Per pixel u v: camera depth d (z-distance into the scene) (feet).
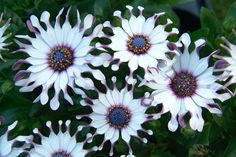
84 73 1.40
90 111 1.45
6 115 1.48
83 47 1.34
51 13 1.54
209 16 1.53
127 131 1.34
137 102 1.34
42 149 1.33
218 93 1.37
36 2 1.54
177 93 1.34
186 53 1.35
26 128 1.46
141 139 1.34
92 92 1.39
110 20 1.51
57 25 1.36
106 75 1.42
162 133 1.44
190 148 1.44
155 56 1.32
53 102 1.33
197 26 1.98
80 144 1.33
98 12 1.50
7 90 1.44
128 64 1.33
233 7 1.53
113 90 1.34
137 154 1.44
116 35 1.34
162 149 1.48
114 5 1.55
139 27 1.35
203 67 1.35
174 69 1.35
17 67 1.36
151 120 1.36
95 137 1.41
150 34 1.34
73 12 1.51
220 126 1.42
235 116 1.46
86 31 1.42
